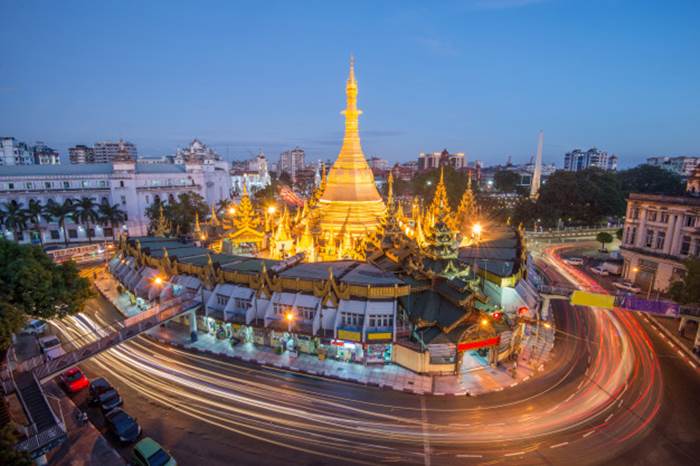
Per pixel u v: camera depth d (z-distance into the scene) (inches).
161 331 2331.4
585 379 1849.2
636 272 3334.2
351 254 2881.4
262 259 2613.2
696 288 2086.6
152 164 6190.9
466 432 1482.5
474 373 1892.2
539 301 2490.2
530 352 2114.9
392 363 1979.6
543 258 4261.8
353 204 3250.5
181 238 3417.8
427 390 1750.7
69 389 1701.5
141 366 1941.4
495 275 2365.9
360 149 3376.0
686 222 2992.1
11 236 4630.9
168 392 1720.0
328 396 1706.4
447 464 1325.0
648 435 1467.8
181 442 1416.1
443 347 1855.3
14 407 1439.5
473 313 1914.4
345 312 1978.3
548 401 1676.9
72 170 5152.6
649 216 3262.8
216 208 6441.9
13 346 2111.2
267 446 1400.1
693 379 1851.6
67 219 4849.9
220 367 1942.7
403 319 2028.8
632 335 2341.3
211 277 2273.6
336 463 1326.3
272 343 2127.2
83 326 2395.4
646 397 1704.0
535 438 1450.5
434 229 2192.4
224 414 1573.6
